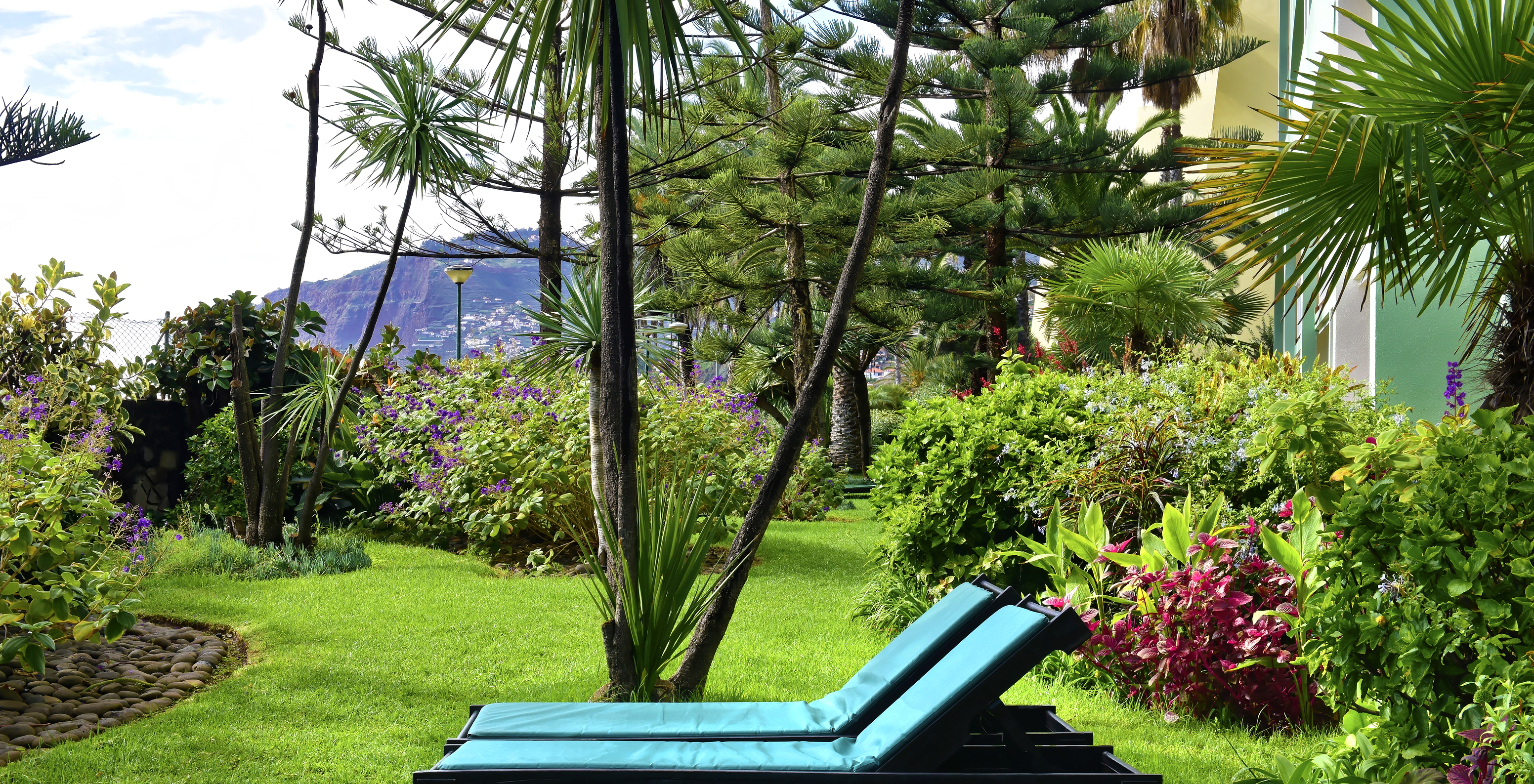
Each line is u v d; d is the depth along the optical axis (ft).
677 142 48.08
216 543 22.57
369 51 37.29
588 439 25.05
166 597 18.62
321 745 10.71
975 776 7.04
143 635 15.76
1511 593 7.57
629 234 11.96
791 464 12.63
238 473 28.27
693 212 58.29
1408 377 23.91
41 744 10.59
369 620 17.19
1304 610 10.78
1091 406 17.17
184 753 10.31
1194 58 58.90
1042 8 55.52
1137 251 33.04
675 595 12.03
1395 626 7.97
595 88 13.17
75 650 14.37
